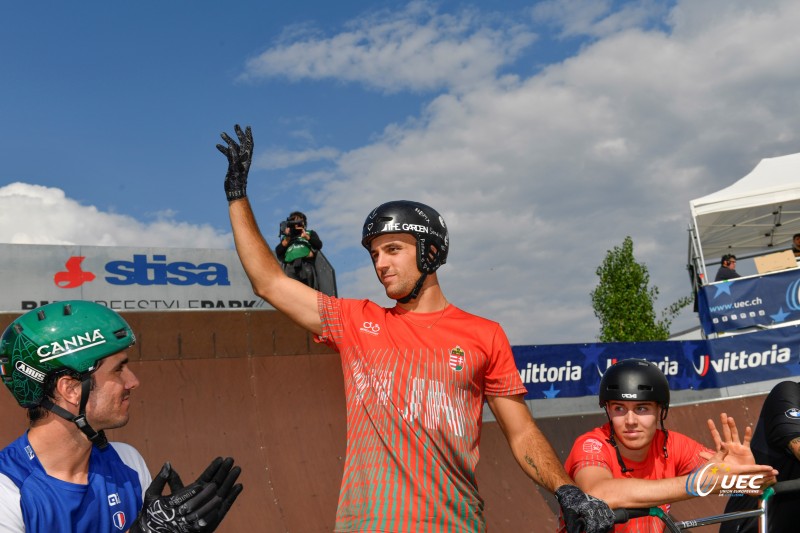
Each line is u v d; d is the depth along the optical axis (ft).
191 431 24.50
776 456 10.48
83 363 6.18
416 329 8.12
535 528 25.25
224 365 26.32
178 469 23.49
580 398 32.68
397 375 7.82
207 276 37.83
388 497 7.43
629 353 33.27
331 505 24.14
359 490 7.61
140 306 36.11
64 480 6.36
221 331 26.63
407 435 7.60
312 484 24.59
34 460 6.28
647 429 9.95
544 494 26.86
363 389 7.99
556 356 31.99
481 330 8.20
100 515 6.57
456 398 7.84
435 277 8.50
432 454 7.57
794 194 40.37
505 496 26.13
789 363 34.86
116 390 6.44
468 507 7.66
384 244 8.25
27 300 33.76
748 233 46.50
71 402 6.23
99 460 6.84
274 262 8.71
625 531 10.07
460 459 7.69
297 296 8.58
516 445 8.21
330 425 26.55
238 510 22.99
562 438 30.07
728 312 35.06
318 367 27.81
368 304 8.59
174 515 5.80
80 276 35.06
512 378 8.20
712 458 8.13
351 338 8.30
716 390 35.24
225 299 38.04
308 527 23.26
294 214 34.78
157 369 25.23
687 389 33.78
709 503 27.55
